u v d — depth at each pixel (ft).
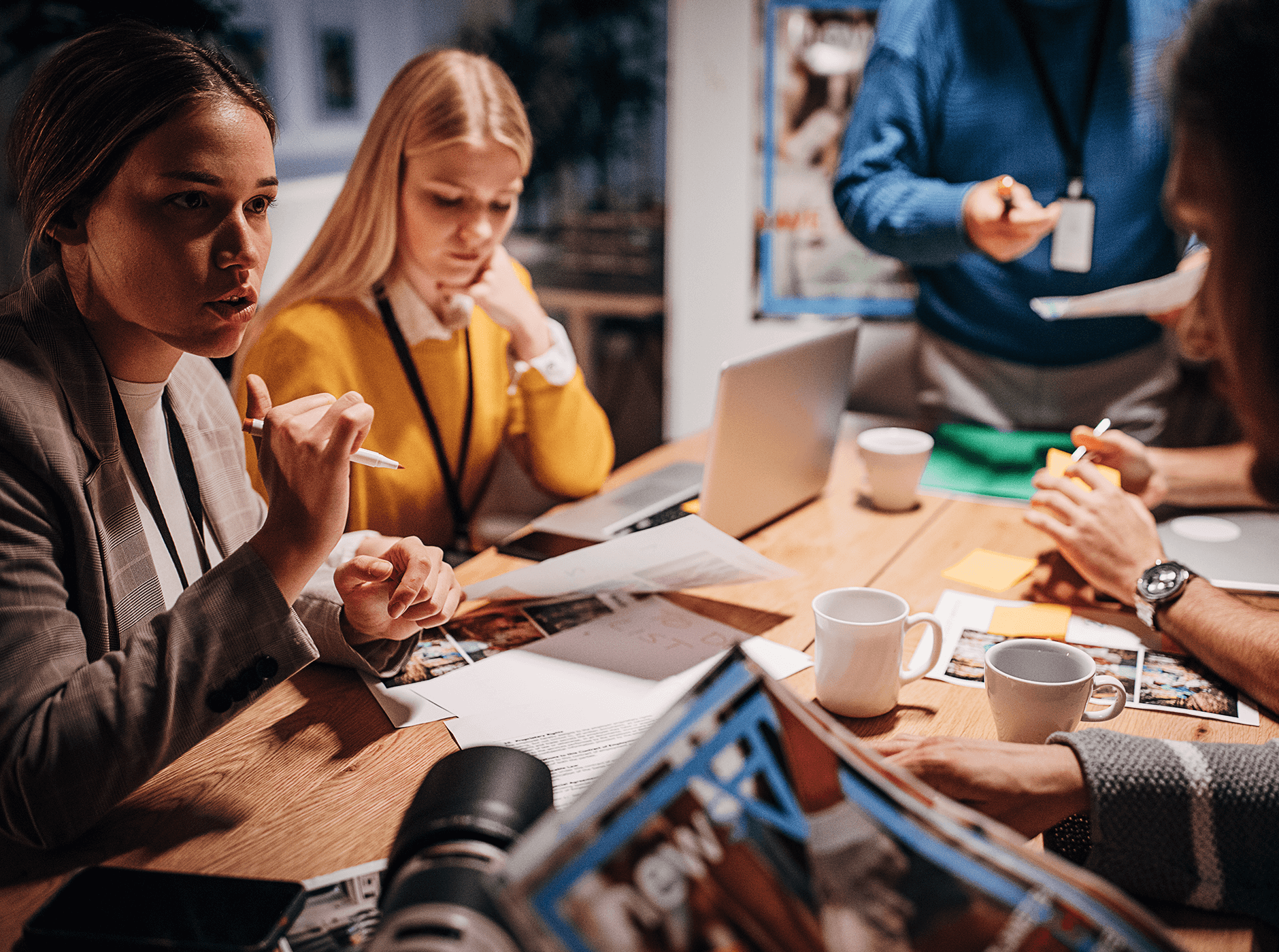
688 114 8.52
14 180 2.77
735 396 4.04
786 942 1.52
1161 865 2.33
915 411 8.15
